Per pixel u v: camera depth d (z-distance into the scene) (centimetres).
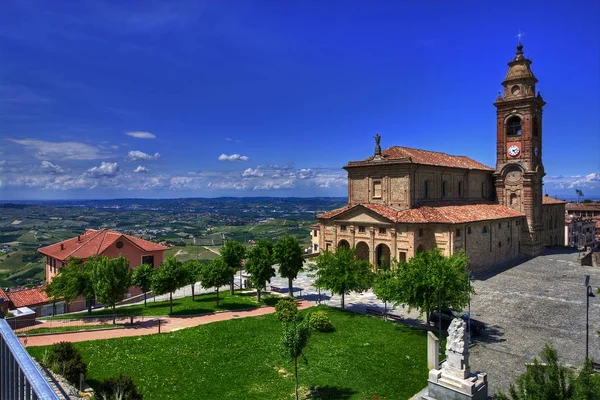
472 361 2964
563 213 10012
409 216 5700
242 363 2866
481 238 6256
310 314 3719
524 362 2938
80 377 2212
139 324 3847
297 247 5059
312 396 2386
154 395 2355
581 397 1473
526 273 6075
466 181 7325
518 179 7562
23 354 853
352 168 6638
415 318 4059
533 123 7456
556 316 4038
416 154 6719
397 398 2380
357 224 6162
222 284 4775
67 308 5200
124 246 6069
